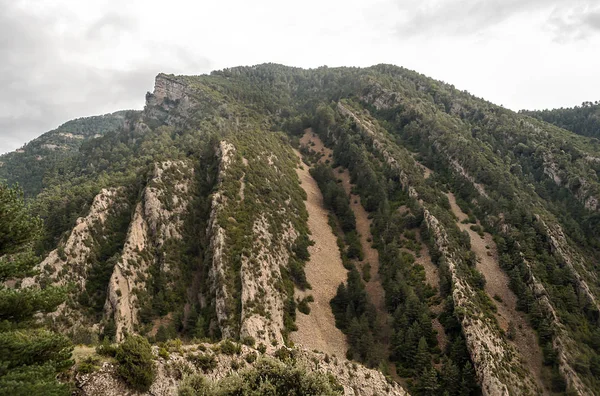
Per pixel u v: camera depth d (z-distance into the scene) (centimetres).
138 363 3447
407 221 13325
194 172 13175
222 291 8950
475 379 8150
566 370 8575
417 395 8031
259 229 11288
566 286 10906
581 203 15462
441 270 10794
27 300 2881
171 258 10169
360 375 5522
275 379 3516
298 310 9938
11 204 3022
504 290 10800
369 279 11969
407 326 9562
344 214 15200
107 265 9512
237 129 19688
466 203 14850
